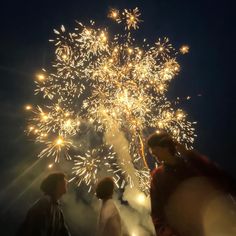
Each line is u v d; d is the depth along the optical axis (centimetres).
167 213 284
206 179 282
